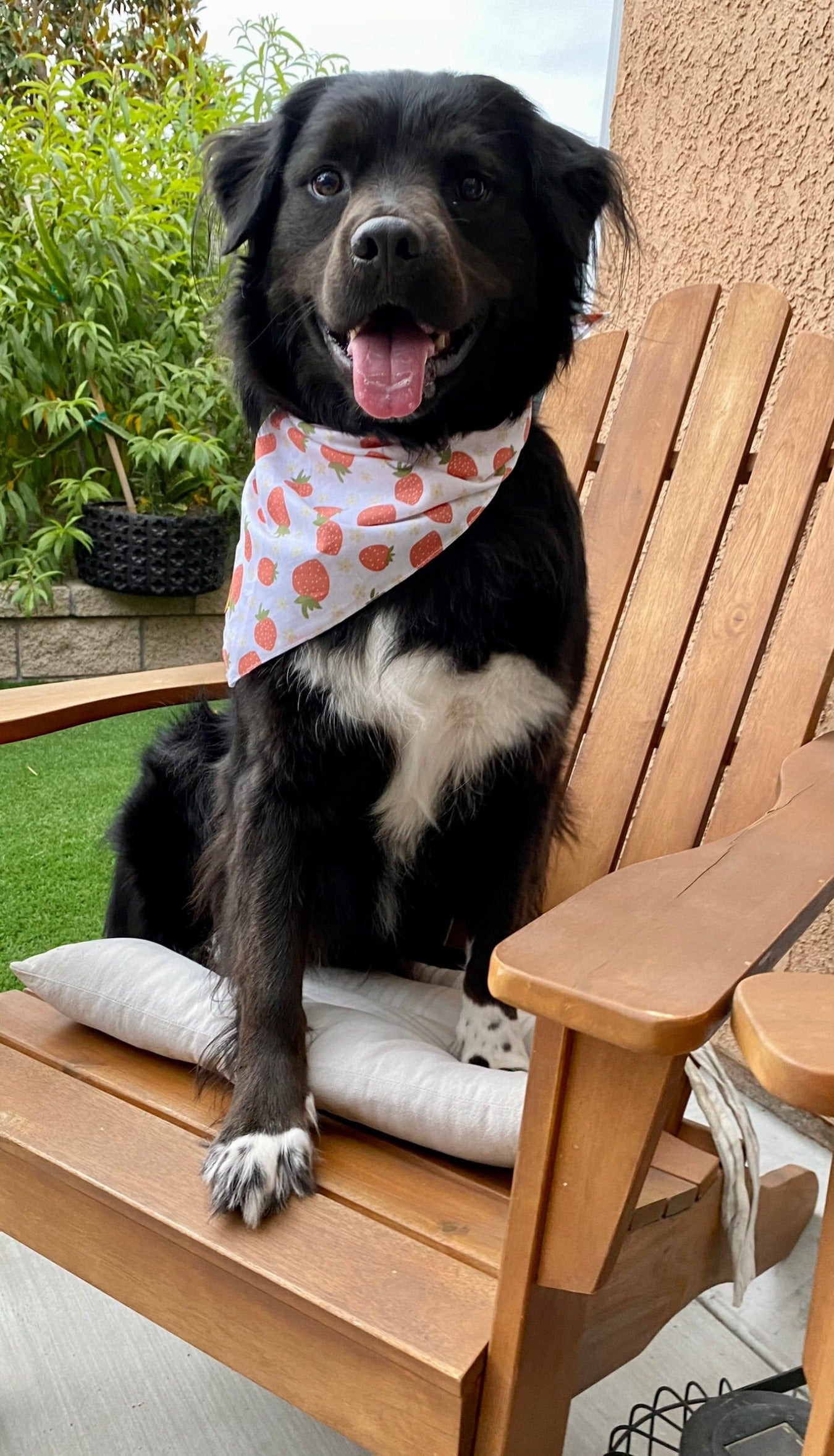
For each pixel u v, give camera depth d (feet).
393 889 5.39
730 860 3.22
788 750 5.18
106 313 14.55
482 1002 4.79
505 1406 3.01
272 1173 3.60
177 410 14.42
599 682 6.05
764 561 5.54
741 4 6.59
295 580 4.68
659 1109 2.67
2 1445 4.60
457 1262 3.33
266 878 4.66
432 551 4.57
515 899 4.92
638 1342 4.09
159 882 6.23
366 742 4.75
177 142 15.66
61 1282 5.50
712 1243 4.35
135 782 6.50
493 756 4.87
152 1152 3.80
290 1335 3.29
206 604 14.70
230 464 15.26
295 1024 4.32
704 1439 3.78
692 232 7.22
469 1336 3.03
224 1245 3.35
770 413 5.68
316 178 4.83
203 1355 5.11
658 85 7.34
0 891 8.79
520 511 4.82
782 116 6.46
